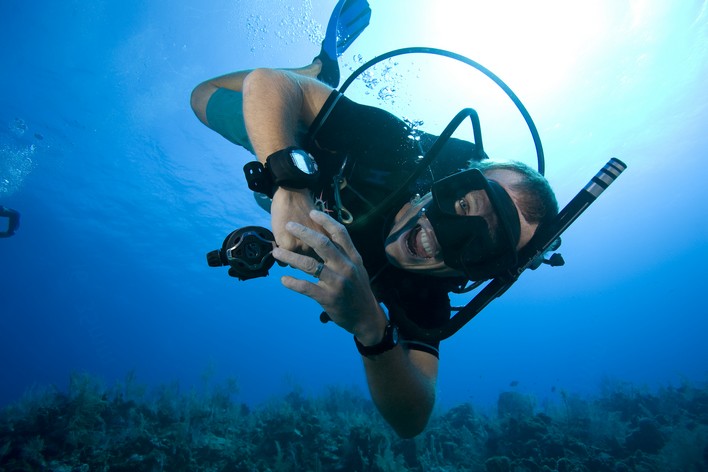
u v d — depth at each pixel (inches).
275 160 41.6
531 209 60.4
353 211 67.4
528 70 697.6
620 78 791.1
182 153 873.5
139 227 1202.0
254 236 41.4
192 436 289.3
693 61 791.7
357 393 519.8
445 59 621.6
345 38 158.4
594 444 354.3
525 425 323.9
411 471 275.3
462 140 88.7
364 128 68.1
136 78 737.6
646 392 520.4
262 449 285.3
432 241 58.9
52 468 218.4
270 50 597.6
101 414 303.0
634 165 1171.3
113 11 625.9
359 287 37.5
